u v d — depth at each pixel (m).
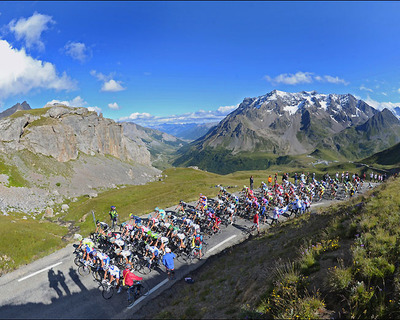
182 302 14.04
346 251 11.38
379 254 9.80
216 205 31.84
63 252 21.89
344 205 21.31
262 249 18.00
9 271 19.25
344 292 8.72
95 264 17.92
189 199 42.38
